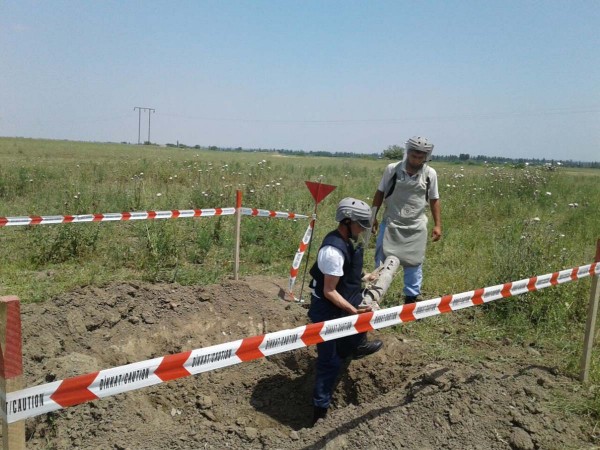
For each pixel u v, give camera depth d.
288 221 10.16
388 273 4.52
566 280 4.54
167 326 5.70
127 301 5.91
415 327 5.82
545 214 13.02
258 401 4.94
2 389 2.22
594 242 10.34
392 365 4.94
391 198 5.84
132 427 3.87
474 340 5.50
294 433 3.81
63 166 20.59
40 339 5.00
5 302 2.15
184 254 8.50
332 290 3.85
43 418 3.76
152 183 15.11
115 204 11.47
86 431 3.75
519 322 5.84
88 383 2.40
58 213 10.71
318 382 4.23
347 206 3.85
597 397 4.18
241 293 6.32
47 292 6.39
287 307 6.18
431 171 5.82
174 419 4.45
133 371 2.53
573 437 3.79
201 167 19.03
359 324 3.41
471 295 4.01
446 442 3.66
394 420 3.83
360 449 3.61
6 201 12.48
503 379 4.32
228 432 3.90
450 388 4.13
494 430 3.75
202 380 5.02
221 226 9.73
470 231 10.59
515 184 16.48
